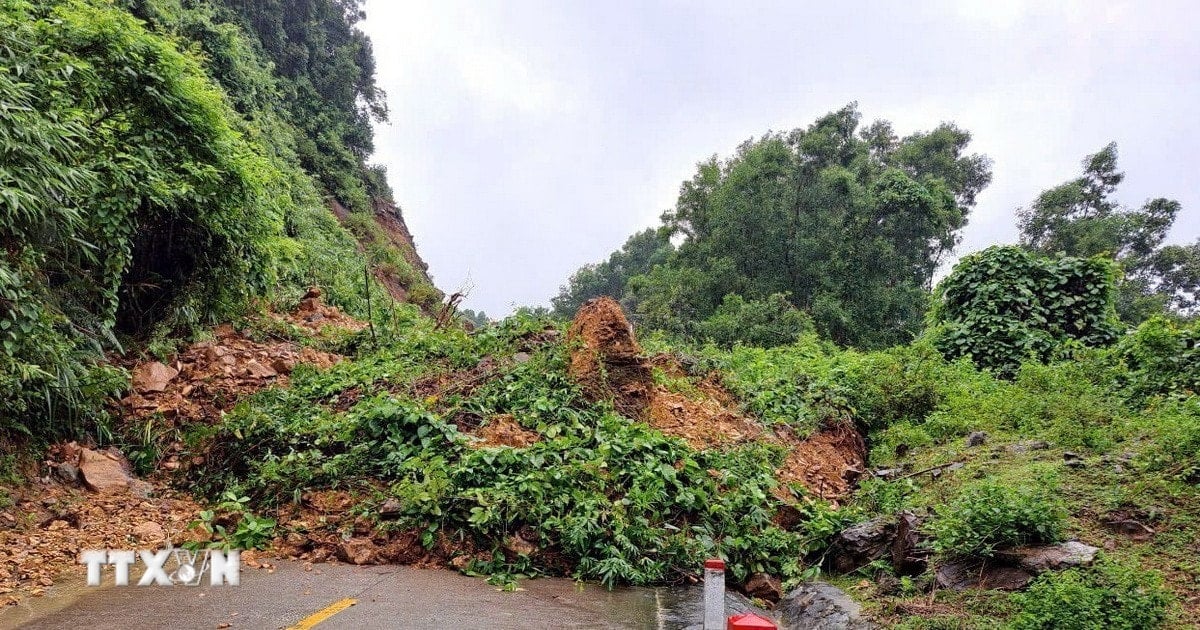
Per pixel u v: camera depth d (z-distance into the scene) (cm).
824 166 2967
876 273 2736
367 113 3812
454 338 945
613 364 792
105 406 672
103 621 363
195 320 865
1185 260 2845
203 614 378
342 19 3791
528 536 507
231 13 2556
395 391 752
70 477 569
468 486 539
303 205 1909
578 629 389
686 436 754
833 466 828
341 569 471
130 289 783
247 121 1941
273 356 882
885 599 433
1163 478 517
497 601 427
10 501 504
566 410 701
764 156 2914
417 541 503
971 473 633
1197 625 344
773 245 2855
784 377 1065
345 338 1020
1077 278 1249
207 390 758
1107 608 350
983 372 1098
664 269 3284
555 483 544
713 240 2931
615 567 473
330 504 545
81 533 496
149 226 800
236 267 898
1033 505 441
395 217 3566
